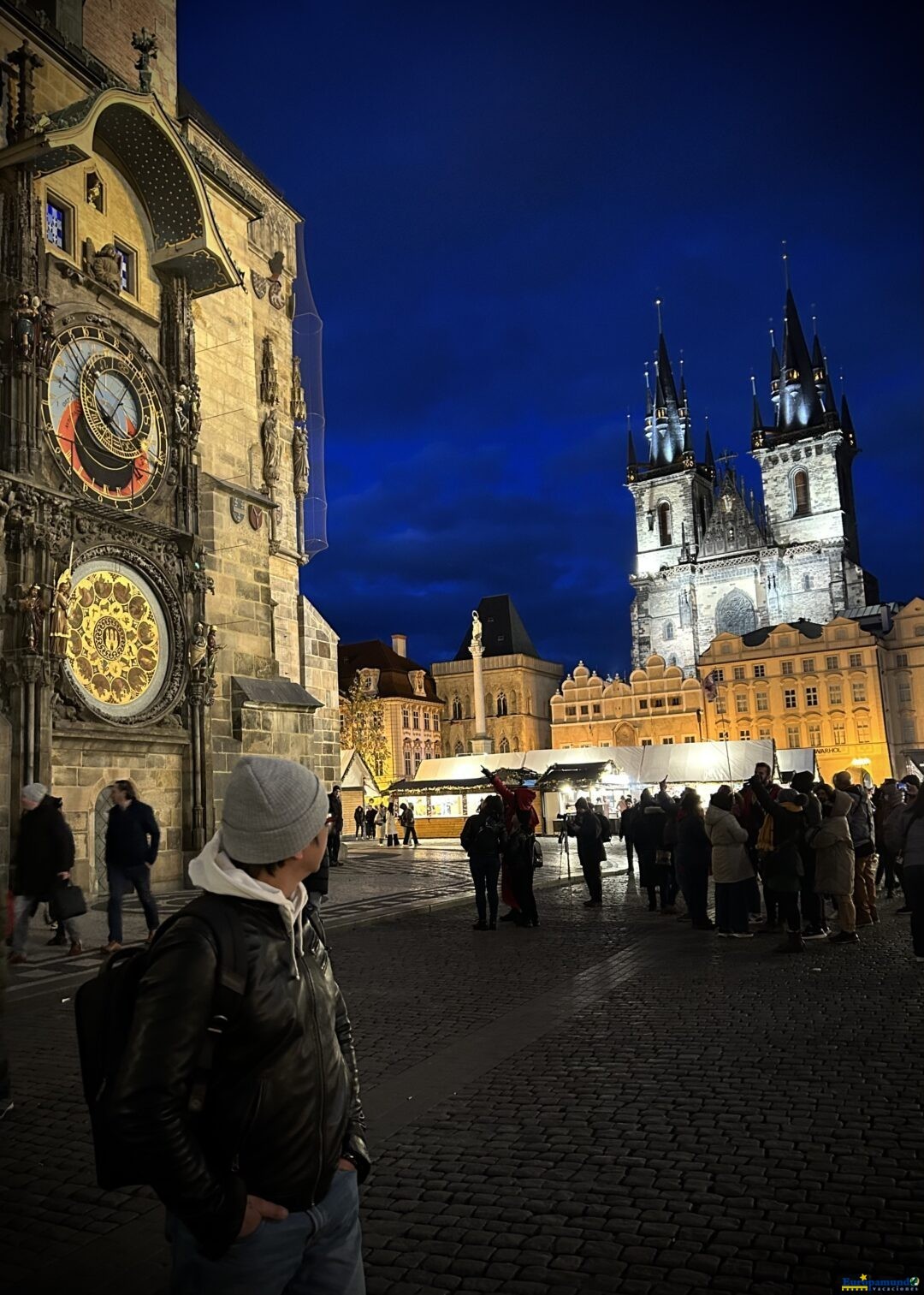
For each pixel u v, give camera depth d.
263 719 24.56
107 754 20.42
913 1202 5.00
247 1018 2.46
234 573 24.70
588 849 19.05
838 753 95.00
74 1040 9.16
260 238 30.59
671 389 137.88
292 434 31.27
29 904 13.09
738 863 14.24
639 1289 4.21
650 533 133.25
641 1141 5.98
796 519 124.31
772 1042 8.22
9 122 19.72
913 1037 8.22
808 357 131.50
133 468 21.67
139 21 26.55
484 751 71.88
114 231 22.27
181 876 21.88
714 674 100.12
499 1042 8.55
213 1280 2.45
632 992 10.51
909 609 96.88
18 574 18.59
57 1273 4.50
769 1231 4.72
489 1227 4.85
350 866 30.06
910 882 11.95
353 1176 2.82
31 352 19.05
